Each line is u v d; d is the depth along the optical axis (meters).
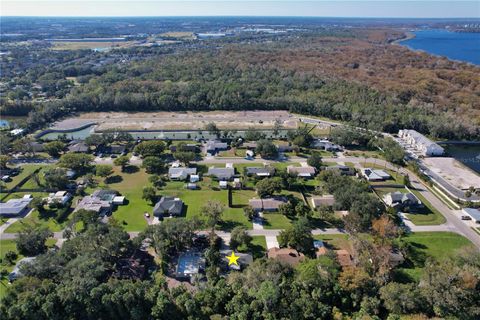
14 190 135.12
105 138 175.50
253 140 184.62
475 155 176.38
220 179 144.62
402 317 77.31
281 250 98.94
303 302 78.06
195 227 102.56
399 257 97.19
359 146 181.00
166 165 156.25
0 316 74.44
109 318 77.94
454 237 109.38
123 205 125.94
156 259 97.81
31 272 84.50
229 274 89.44
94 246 92.69
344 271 84.69
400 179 146.62
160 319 76.62
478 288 81.06
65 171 142.62
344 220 111.19
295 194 133.25
